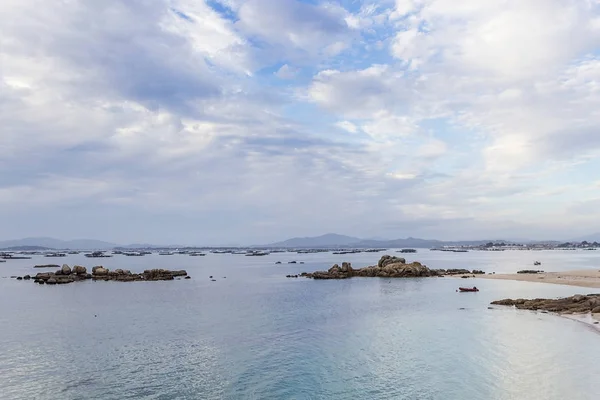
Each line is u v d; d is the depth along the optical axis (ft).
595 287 246.68
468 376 90.89
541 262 538.06
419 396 80.59
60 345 122.62
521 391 81.71
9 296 243.81
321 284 304.91
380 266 398.42
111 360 106.93
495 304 189.47
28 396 83.56
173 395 83.35
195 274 414.21
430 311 173.27
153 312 180.86
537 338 121.80
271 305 199.21
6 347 120.78
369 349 114.01
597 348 110.01
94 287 293.02
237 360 106.01
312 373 95.09
